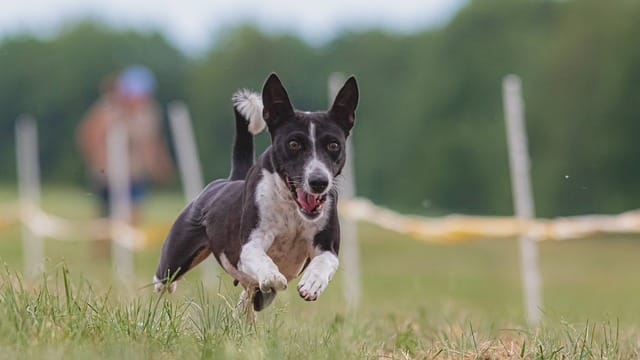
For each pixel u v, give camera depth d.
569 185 32.62
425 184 37.59
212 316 6.73
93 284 8.75
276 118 6.80
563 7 35.69
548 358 6.58
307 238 6.77
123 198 15.28
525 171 10.64
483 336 7.47
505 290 16.08
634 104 32.50
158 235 14.55
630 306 12.29
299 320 7.68
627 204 32.44
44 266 7.76
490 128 36.47
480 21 37.28
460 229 11.14
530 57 35.66
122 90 19.89
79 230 17.50
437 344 7.13
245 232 6.73
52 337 5.96
